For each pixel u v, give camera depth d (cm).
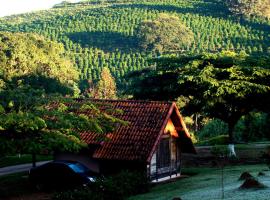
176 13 17612
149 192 2647
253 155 4078
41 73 9775
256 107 4056
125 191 2517
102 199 2308
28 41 10138
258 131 5831
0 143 2212
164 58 4409
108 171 3028
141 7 19350
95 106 2962
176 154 3388
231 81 3809
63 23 18662
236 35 14800
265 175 2538
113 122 2958
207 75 3894
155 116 3145
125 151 2967
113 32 16512
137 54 14575
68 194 2269
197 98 4059
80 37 16500
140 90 4306
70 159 3122
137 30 15612
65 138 2316
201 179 2888
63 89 9775
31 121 2089
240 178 2506
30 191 2838
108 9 19812
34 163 3156
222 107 4088
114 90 11044
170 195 2358
